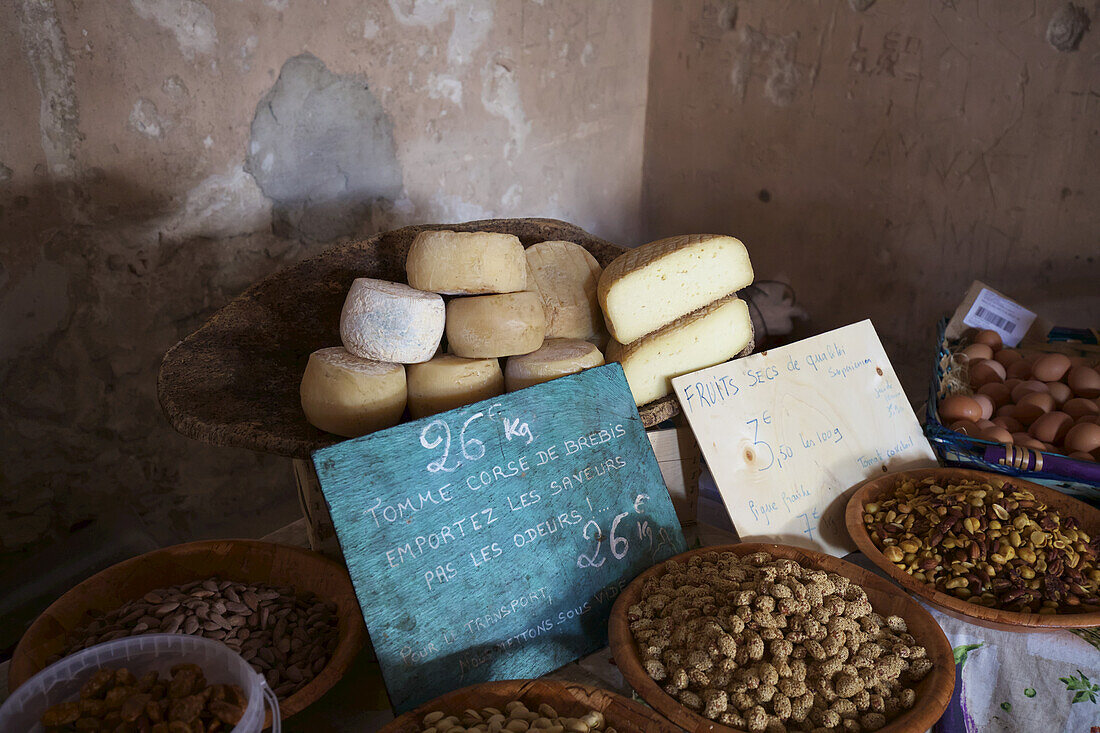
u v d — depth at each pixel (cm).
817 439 125
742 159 248
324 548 118
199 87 172
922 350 222
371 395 103
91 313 171
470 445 98
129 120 164
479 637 94
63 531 178
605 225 276
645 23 259
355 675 99
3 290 157
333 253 132
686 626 89
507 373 116
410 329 106
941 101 200
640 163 278
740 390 121
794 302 246
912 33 201
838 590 95
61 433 173
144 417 185
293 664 90
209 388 113
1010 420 140
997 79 190
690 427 119
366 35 195
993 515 105
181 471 195
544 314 123
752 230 252
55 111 154
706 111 253
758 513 117
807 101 227
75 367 171
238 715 71
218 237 185
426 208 223
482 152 231
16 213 155
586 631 101
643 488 109
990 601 96
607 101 258
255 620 95
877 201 220
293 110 188
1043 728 92
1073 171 184
